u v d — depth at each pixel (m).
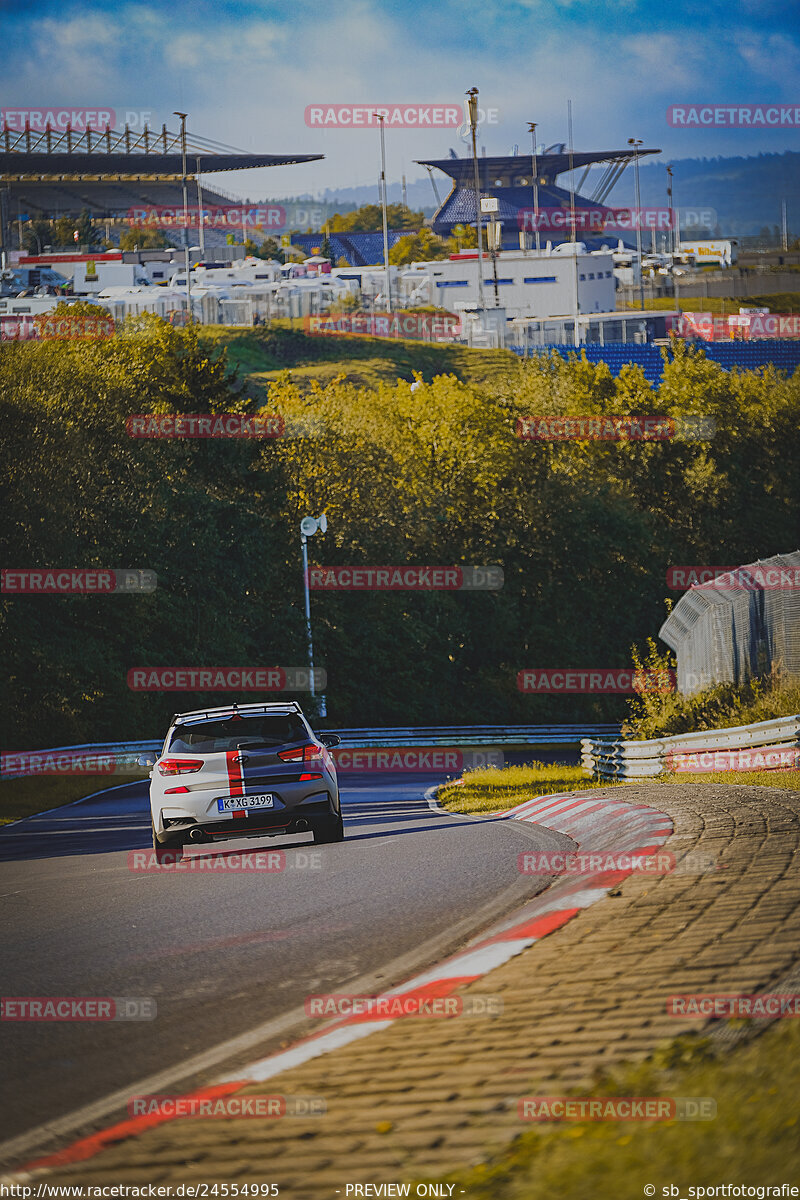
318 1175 11.80
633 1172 10.55
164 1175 12.29
